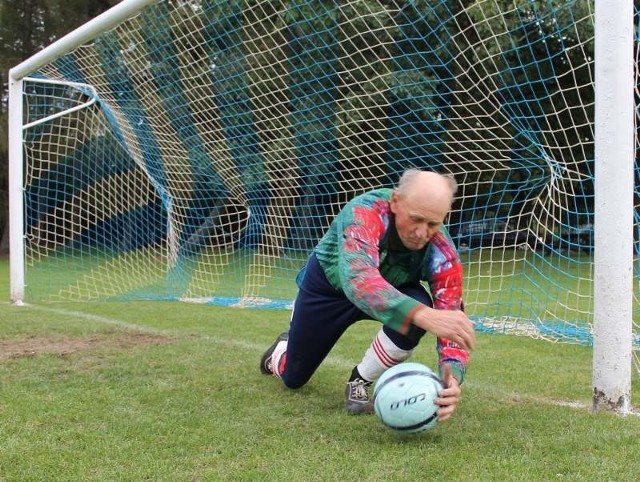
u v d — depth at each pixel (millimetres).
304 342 2887
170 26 6152
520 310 6027
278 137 6402
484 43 4812
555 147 4855
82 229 10602
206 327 5379
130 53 6406
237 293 8148
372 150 6031
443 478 2035
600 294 2777
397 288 2680
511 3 4676
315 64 5816
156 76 6477
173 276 8594
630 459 2201
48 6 19734
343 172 6879
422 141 5598
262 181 7051
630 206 2729
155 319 5852
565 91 4992
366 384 2809
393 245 2504
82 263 10398
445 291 2605
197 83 6387
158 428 2562
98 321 5660
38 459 2217
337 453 2271
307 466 2148
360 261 2342
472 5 4594
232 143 6695
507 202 6637
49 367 3732
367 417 2713
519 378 3559
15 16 20125
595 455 2238
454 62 5004
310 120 6105
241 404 2928
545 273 7230
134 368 3697
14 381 3381
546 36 4535
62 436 2467
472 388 3307
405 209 2367
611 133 2705
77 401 2977
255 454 2268
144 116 6938
